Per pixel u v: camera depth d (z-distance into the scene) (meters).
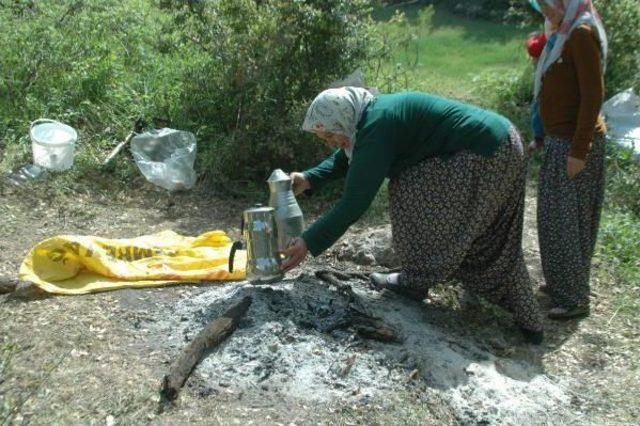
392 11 16.19
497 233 4.11
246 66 6.75
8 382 3.46
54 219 5.62
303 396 3.41
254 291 4.09
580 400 3.70
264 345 3.67
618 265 5.33
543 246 4.48
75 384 3.46
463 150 3.85
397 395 3.46
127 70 8.12
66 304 4.21
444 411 3.42
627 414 3.59
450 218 3.93
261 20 6.71
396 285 4.34
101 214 5.84
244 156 6.66
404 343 3.86
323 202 6.49
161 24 8.65
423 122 3.85
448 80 10.72
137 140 6.58
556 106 4.23
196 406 3.31
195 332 3.88
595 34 3.96
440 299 4.58
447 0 17.20
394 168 3.98
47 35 7.77
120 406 3.30
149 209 6.08
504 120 3.95
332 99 3.77
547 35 4.27
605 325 4.52
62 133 6.39
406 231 4.06
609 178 6.94
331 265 5.06
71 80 7.47
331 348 3.71
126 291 4.43
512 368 3.89
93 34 8.48
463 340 4.08
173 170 6.43
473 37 14.18
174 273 4.59
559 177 4.30
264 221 4.07
